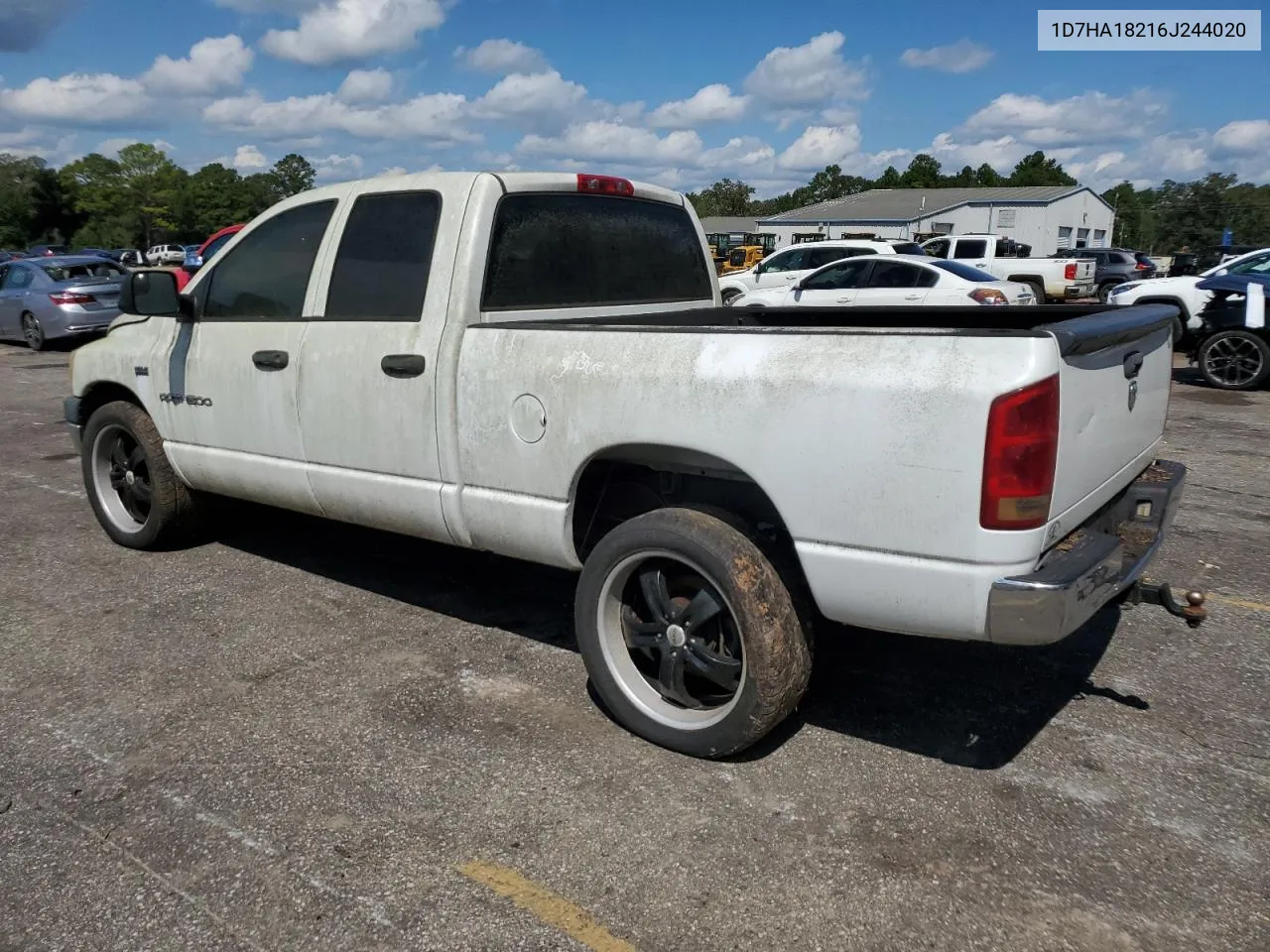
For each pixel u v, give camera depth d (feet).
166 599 16.26
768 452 10.00
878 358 9.41
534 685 13.07
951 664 13.71
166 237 373.40
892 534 9.43
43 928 8.63
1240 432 31.04
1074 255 104.53
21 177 354.74
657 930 8.53
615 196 15.31
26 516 21.39
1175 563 18.06
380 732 11.86
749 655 10.35
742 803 10.35
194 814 10.24
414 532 13.64
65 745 11.65
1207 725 12.00
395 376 13.08
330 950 8.35
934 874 9.23
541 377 11.62
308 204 14.85
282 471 14.97
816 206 185.88
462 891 9.04
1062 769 11.03
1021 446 8.82
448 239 13.01
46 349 56.39
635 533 11.02
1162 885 9.07
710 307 16.71
